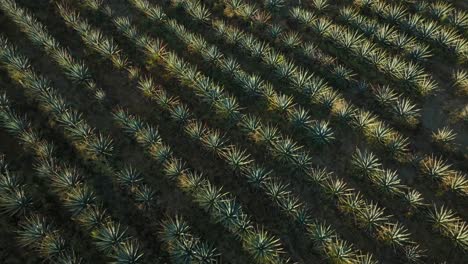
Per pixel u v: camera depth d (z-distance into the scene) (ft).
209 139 45.88
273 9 56.85
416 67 51.67
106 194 43.42
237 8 56.03
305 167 45.16
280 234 42.22
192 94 49.80
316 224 42.47
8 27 53.67
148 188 43.68
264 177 43.93
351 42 52.70
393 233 41.50
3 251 40.32
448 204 44.09
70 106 48.26
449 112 49.37
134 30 53.11
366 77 51.78
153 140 45.73
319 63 52.39
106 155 45.27
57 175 42.80
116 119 47.55
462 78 50.60
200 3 57.06
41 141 45.44
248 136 47.14
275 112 48.70
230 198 43.78
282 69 50.62
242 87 50.06
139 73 51.52
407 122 48.14
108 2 56.80
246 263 40.73
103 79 50.96
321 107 49.29
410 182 45.29
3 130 46.32
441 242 42.09
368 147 47.21
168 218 42.52
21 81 49.01
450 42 53.06
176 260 39.75
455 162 46.42
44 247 39.58
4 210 41.52
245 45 52.75
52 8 55.47
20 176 43.75
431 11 56.03
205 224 42.32
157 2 57.00
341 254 40.09
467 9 56.59
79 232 41.14
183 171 44.29
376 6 56.08
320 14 56.80
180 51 53.26
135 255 39.24
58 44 52.03
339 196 43.68
